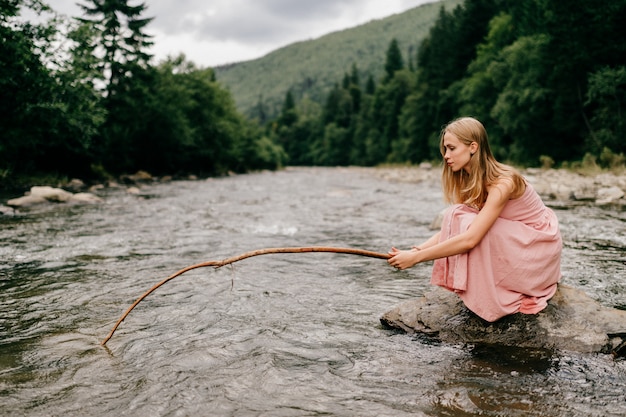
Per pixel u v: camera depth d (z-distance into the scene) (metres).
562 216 8.23
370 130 84.38
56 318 3.35
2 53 16.17
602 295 3.66
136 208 11.05
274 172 49.31
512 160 32.41
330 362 2.56
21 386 2.29
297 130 124.69
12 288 4.16
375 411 2.03
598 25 24.98
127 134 26.92
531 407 2.05
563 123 28.47
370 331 3.06
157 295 3.88
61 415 2.01
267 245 6.23
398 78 78.56
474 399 2.13
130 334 3.01
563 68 26.38
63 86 18.09
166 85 32.44
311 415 2.00
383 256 2.88
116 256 5.53
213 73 45.50
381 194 14.91
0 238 6.79
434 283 3.11
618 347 2.65
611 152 22.39
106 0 27.42
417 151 59.03
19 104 17.45
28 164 19.64
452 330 2.93
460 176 3.12
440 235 3.13
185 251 5.83
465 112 41.56
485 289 2.86
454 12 60.56
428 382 2.31
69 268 4.92
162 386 2.28
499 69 33.38
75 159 22.88
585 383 2.28
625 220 7.68
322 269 4.79
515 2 40.75
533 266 2.85
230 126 42.28
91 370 2.47
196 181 25.38
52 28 17.20
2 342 2.90
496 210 2.83
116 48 27.42
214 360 2.59
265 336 2.96
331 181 25.08
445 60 55.59
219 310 3.49
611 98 24.88
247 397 2.17
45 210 10.48
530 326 2.81
